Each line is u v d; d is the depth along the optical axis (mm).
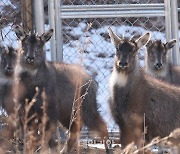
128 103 17422
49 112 18312
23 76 18453
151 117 17359
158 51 21250
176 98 17562
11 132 17500
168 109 17438
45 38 18781
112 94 17719
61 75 19016
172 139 17141
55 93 18688
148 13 19484
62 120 19219
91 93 19266
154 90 17469
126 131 17500
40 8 19219
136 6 19406
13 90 18328
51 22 19344
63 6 19344
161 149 17234
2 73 19141
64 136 19109
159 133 17469
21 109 18109
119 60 17516
